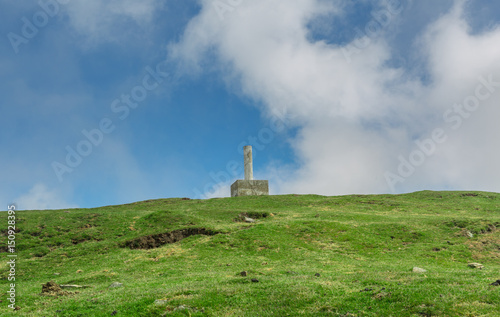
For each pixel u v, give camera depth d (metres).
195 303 20.14
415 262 34.91
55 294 24.88
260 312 18.72
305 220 51.00
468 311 16.27
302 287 22.27
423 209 66.00
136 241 43.75
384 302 18.44
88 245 43.41
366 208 67.38
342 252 39.03
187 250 39.94
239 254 38.12
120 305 20.33
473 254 38.34
